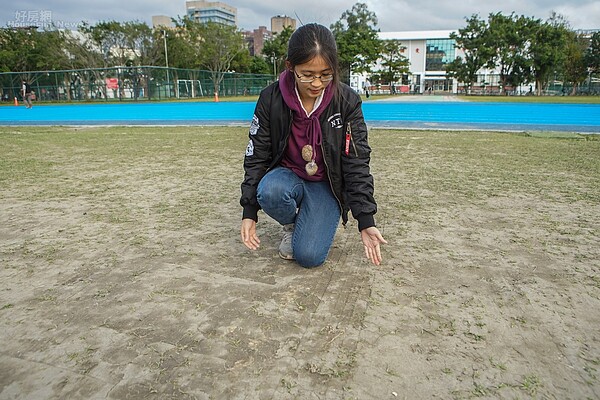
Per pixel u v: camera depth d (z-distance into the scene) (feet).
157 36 132.57
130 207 10.78
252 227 6.83
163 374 4.67
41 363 4.87
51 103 101.71
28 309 5.98
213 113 52.39
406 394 4.39
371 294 6.33
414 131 28.07
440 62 205.05
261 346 5.14
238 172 14.94
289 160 7.28
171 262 7.47
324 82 5.95
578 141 22.57
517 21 129.18
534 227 9.10
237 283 6.68
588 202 10.89
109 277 6.92
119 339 5.29
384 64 160.86
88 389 4.47
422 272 7.06
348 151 6.67
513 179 13.48
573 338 5.31
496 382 4.57
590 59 140.67
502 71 134.10
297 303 6.08
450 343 5.21
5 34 136.67
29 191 12.47
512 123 35.12
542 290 6.45
